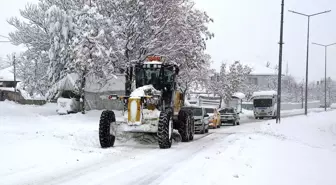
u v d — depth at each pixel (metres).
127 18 25.67
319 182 9.08
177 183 7.59
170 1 26.41
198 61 28.45
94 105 30.66
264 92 46.62
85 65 24.61
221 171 8.91
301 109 74.12
